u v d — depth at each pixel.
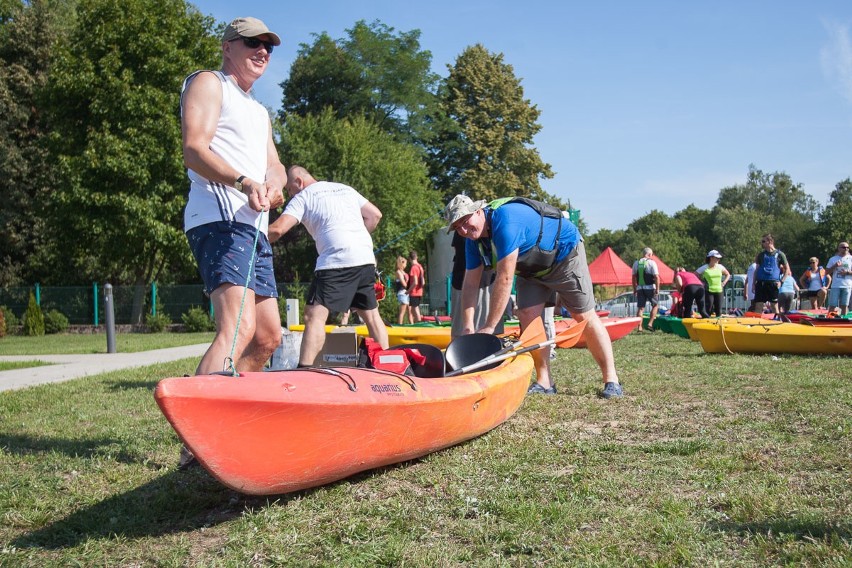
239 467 3.02
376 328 6.48
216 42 29.23
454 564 2.71
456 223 5.70
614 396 6.38
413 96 45.72
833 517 3.05
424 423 3.96
